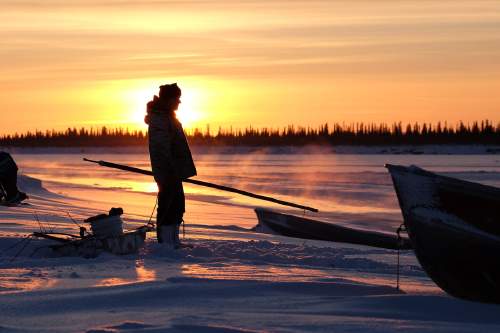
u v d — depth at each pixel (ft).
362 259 34.09
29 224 45.50
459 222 22.61
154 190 139.54
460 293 23.65
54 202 78.74
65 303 20.85
